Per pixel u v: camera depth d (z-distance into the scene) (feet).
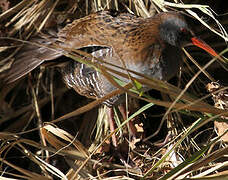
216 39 33.06
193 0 32.83
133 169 27.04
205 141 29.12
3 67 31.09
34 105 31.68
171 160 27.09
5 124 32.53
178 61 28.30
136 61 26.96
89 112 31.73
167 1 32.35
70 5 32.81
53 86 32.73
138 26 27.58
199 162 22.11
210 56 32.73
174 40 27.61
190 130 23.77
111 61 27.45
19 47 30.86
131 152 29.09
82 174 25.40
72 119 32.65
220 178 21.49
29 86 32.55
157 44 27.17
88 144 30.68
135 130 30.19
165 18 27.48
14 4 33.17
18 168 24.18
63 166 30.42
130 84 22.62
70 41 28.78
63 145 26.30
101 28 28.25
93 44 27.89
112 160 28.94
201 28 32.35
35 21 31.48
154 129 31.55
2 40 31.40
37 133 32.30
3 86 31.30
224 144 27.27
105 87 27.71
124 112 30.25
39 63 28.91
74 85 30.27
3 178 23.99
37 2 32.32
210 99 31.32
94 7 32.50
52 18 32.55
